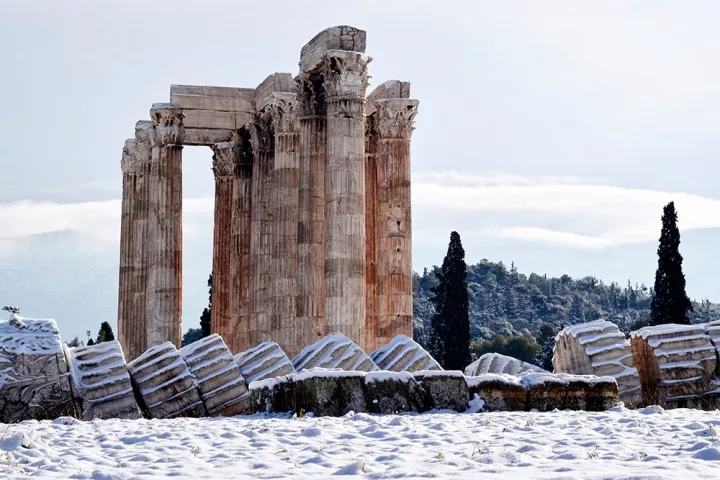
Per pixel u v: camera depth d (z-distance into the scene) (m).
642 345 65.44
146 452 40.44
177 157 101.75
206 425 49.94
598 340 64.62
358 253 84.69
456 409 55.12
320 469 35.28
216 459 38.22
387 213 94.94
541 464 35.12
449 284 165.00
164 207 100.88
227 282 109.81
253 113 102.00
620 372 63.59
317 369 55.06
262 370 63.47
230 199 109.38
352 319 83.75
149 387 60.12
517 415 52.22
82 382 58.28
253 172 102.56
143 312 108.12
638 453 37.00
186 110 103.69
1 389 56.47
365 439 42.78
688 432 43.16
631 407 62.62
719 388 64.00
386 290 94.12
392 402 54.44
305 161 89.94
